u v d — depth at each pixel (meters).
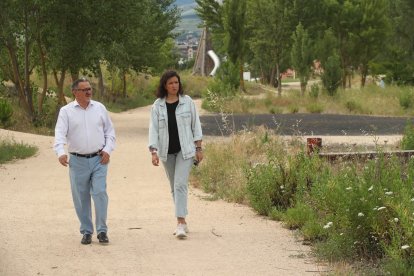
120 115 43.72
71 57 31.09
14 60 31.34
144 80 67.88
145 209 12.62
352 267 8.32
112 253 9.20
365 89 47.00
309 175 12.13
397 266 7.65
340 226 9.32
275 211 11.60
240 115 38.53
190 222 11.34
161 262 8.71
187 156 10.13
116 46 30.89
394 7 64.31
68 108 9.82
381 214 8.62
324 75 45.28
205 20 71.75
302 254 9.05
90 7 29.91
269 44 58.94
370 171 9.77
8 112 29.78
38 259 8.88
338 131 28.22
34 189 14.91
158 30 49.88
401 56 59.16
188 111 10.23
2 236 10.25
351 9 60.75
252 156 17.23
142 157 20.62
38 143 24.38
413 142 17.69
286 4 60.75
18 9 29.83
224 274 8.12
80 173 9.78
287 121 33.72
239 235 10.30
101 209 9.73
